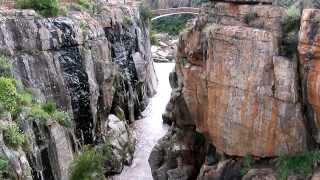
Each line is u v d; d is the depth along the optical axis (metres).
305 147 23.83
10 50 26.34
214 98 26.34
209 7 27.34
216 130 26.78
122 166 34.72
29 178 20.89
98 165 28.25
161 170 31.00
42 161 23.69
